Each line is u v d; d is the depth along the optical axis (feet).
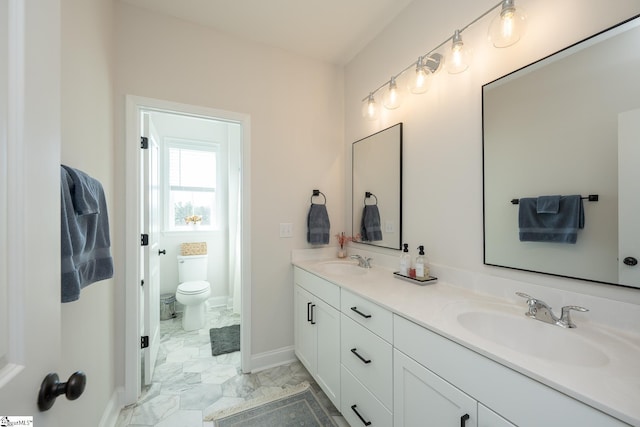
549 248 3.57
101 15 4.80
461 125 4.70
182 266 10.43
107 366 5.00
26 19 1.53
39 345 1.59
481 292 4.35
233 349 7.90
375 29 6.59
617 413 1.79
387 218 6.41
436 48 5.11
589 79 3.19
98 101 4.66
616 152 2.99
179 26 6.16
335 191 8.05
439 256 5.10
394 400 3.74
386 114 6.48
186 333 8.96
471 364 2.72
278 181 7.25
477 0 4.45
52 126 1.77
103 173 4.90
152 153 6.75
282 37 6.86
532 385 2.24
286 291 7.34
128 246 5.59
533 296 3.72
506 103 4.04
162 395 5.87
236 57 6.74
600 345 2.70
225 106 6.61
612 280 3.03
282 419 5.20
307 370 6.78
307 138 7.64
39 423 1.57
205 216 11.58
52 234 1.75
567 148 3.39
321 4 5.79
